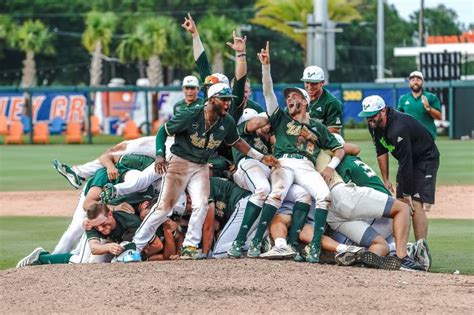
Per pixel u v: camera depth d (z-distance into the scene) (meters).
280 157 27.28
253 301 21.56
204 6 197.38
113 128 128.50
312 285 23.09
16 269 25.81
